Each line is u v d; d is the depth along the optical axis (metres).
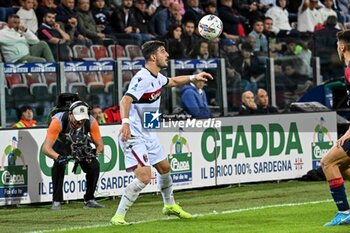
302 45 36.53
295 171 30.34
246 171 29.11
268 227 18.69
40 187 24.91
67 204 24.94
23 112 28.91
